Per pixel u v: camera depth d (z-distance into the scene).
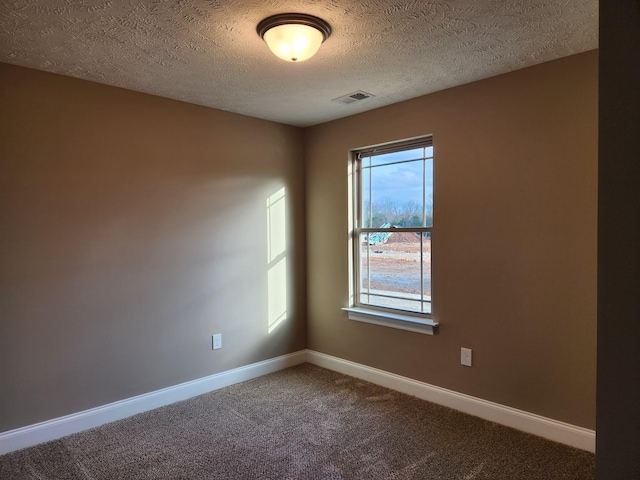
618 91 1.34
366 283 3.66
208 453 2.40
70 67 2.51
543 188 2.53
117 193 2.87
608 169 1.36
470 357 2.89
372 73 2.66
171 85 2.85
